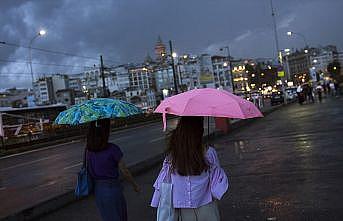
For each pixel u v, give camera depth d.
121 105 5.68
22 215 8.80
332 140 15.88
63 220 8.64
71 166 18.31
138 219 7.96
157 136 29.61
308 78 145.00
